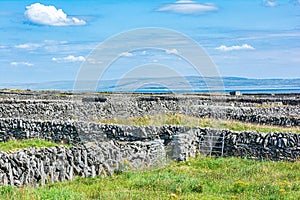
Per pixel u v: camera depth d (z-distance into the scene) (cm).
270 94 5953
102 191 1390
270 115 3172
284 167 1909
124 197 1293
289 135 2091
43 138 2491
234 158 2125
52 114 2998
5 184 1401
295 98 4647
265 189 1427
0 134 2605
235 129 2577
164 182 1520
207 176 1691
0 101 3312
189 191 1419
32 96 4853
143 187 1473
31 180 1477
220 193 1402
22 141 2427
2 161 1430
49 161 1552
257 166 1911
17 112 3100
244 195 1362
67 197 1230
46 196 1216
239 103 4016
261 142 2133
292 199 1302
